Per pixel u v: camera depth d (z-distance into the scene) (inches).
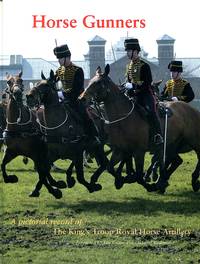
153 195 682.8
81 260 434.0
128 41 667.4
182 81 767.7
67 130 645.3
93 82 632.4
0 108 863.7
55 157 661.9
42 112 657.0
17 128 624.7
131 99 651.5
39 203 634.8
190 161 1077.8
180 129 694.5
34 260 434.0
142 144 651.5
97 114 690.2
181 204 627.8
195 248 466.3
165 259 436.5
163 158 677.9
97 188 676.7
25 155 639.1
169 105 698.8
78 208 604.7
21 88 631.8
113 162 664.4
